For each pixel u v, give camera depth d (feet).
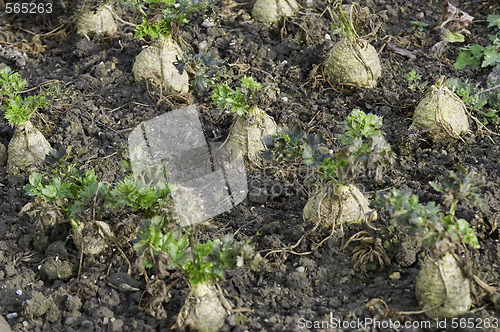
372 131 6.47
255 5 8.24
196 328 6.21
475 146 7.21
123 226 6.57
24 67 8.07
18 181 7.15
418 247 6.56
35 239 6.74
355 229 6.66
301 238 6.62
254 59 7.95
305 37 8.07
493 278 6.42
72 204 6.56
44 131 7.47
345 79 7.61
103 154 7.27
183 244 6.20
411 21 8.25
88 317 6.36
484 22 8.30
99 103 7.67
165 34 7.57
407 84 7.73
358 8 7.82
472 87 7.54
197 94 7.68
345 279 6.49
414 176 7.06
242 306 6.37
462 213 6.70
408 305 6.32
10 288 6.53
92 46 8.14
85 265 6.62
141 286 6.50
